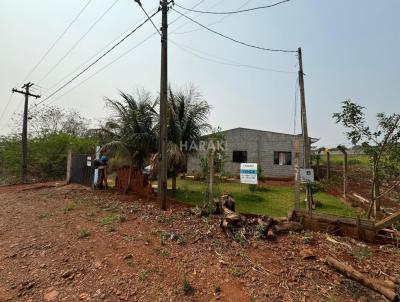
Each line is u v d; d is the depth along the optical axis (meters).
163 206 7.52
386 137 6.22
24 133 17.66
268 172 20.81
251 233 5.27
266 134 21.08
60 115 29.09
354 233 5.19
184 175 17.88
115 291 3.58
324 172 17.56
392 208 7.98
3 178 19.77
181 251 4.67
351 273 3.71
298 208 5.99
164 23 8.00
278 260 4.27
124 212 7.23
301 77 10.55
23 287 3.75
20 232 6.00
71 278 3.93
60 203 8.81
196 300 3.35
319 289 3.50
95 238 5.36
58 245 5.10
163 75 7.98
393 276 3.80
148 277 3.88
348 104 6.49
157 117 10.76
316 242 4.92
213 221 6.13
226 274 3.89
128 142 10.55
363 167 11.24
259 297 3.35
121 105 10.98
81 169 13.17
